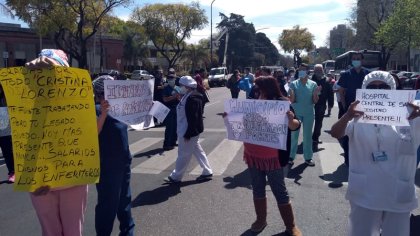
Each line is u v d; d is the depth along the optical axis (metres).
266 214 5.25
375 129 3.33
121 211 4.52
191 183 7.38
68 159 3.57
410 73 30.11
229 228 5.30
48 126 3.48
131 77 47.31
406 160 3.31
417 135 3.33
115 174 4.24
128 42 66.56
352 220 3.48
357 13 52.38
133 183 7.45
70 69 3.48
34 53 49.00
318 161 8.95
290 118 4.70
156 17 54.50
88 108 3.59
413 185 3.38
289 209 4.98
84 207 3.86
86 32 36.59
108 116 4.22
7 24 50.22
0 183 7.56
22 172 3.45
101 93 4.21
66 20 30.45
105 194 4.24
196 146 7.54
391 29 39.34
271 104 4.78
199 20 55.09
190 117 7.13
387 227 3.37
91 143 3.62
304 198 6.46
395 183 3.29
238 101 5.02
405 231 3.37
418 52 50.25
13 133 3.43
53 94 3.47
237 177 7.73
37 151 3.46
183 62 72.62
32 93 3.43
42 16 30.62
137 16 54.84
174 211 5.97
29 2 30.00
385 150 3.31
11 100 3.41
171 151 10.25
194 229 5.30
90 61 57.03
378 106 3.27
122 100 4.35
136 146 10.96
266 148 4.93
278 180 4.97
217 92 38.62
